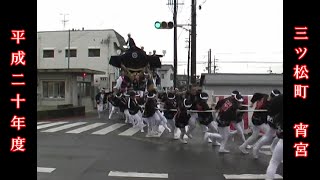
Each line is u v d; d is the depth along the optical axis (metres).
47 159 9.91
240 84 23.77
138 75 23.23
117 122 21.45
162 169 8.93
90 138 14.12
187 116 13.01
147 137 14.76
